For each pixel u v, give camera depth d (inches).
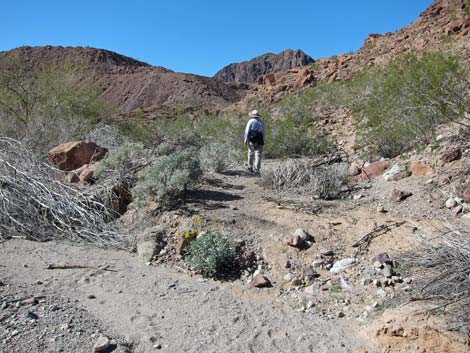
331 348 155.5
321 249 219.8
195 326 166.7
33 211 257.3
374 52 864.9
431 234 212.1
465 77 344.5
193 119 726.5
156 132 565.3
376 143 377.1
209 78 2613.2
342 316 176.7
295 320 174.4
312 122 548.1
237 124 617.3
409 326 149.5
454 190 250.2
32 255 216.1
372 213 250.5
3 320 155.2
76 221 258.5
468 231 194.7
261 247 225.9
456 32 690.8
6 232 239.8
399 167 299.6
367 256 211.5
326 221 244.7
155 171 281.3
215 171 378.0
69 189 281.9
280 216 254.8
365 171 319.3
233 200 286.7
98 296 182.7
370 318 170.7
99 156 380.2
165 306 179.0
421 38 771.4
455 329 142.6
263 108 791.7
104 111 575.2
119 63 3294.8
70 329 154.9
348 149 433.4
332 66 911.0
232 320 171.6
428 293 164.2
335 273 204.7
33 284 185.3
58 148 375.2
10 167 277.0
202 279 205.0
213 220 246.7
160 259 221.0
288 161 352.8
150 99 2484.0
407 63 431.2
